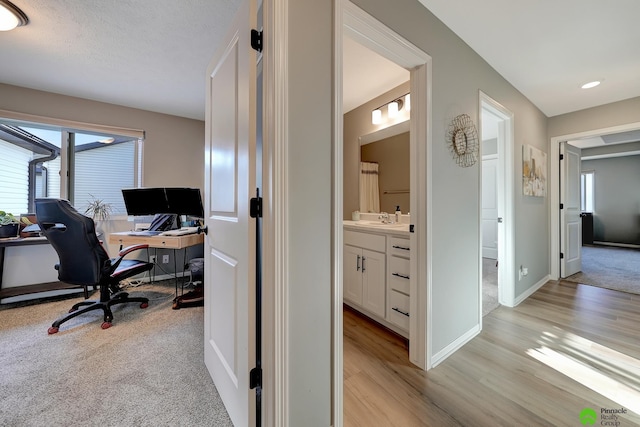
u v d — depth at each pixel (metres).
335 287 1.12
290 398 0.99
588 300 2.77
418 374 1.57
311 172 1.05
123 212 3.36
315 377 1.07
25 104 2.70
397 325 1.96
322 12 1.09
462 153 1.88
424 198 1.60
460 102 1.88
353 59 2.11
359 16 1.24
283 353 0.97
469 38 1.90
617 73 2.40
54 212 2.02
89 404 1.29
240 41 1.11
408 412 1.28
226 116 1.26
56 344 1.85
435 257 1.67
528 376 1.54
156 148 3.45
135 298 2.49
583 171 6.71
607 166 6.35
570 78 2.48
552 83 2.57
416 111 1.63
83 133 3.08
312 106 1.05
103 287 2.29
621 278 3.54
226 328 1.27
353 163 3.17
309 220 1.04
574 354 1.77
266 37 0.97
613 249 5.80
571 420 1.23
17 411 1.25
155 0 1.60
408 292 1.86
